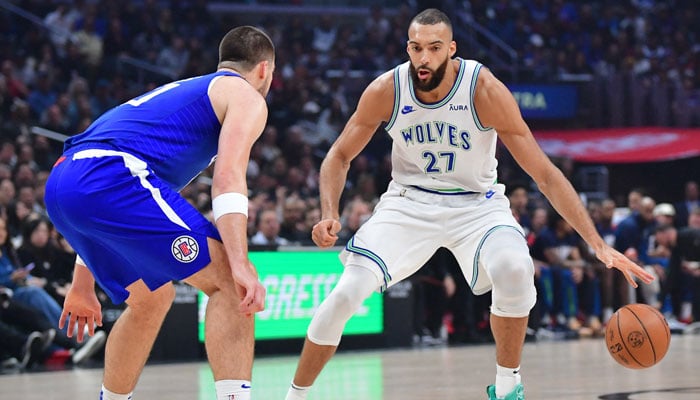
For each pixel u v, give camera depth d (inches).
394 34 800.9
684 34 899.4
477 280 190.7
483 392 248.2
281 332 390.6
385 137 682.8
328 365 334.3
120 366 162.1
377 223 191.3
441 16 181.9
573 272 478.9
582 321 496.4
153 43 720.3
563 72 807.1
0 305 355.6
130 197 145.2
